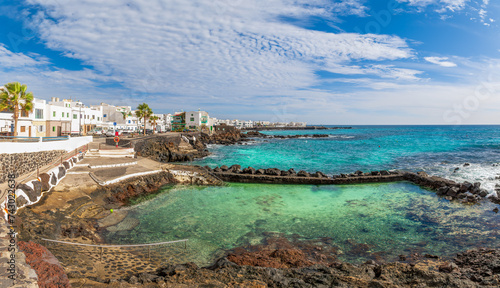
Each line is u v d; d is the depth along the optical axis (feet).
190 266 34.78
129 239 49.24
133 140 142.00
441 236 54.39
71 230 47.80
